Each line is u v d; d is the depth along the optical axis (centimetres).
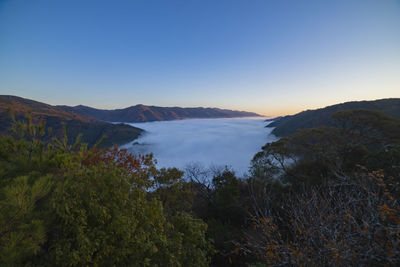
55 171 383
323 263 279
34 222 246
